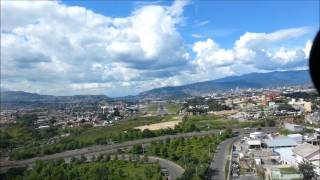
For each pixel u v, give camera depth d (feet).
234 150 433.07
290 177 271.90
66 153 505.66
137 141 555.28
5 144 609.42
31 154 494.18
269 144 416.26
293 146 401.29
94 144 555.28
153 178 291.99
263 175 296.71
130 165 371.15
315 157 298.76
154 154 419.95
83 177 303.68
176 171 343.67
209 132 594.65
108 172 317.22
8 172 350.84
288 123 594.65
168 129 605.31
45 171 316.81
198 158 370.73
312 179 268.21
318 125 575.79
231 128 604.90
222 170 336.29
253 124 643.45
